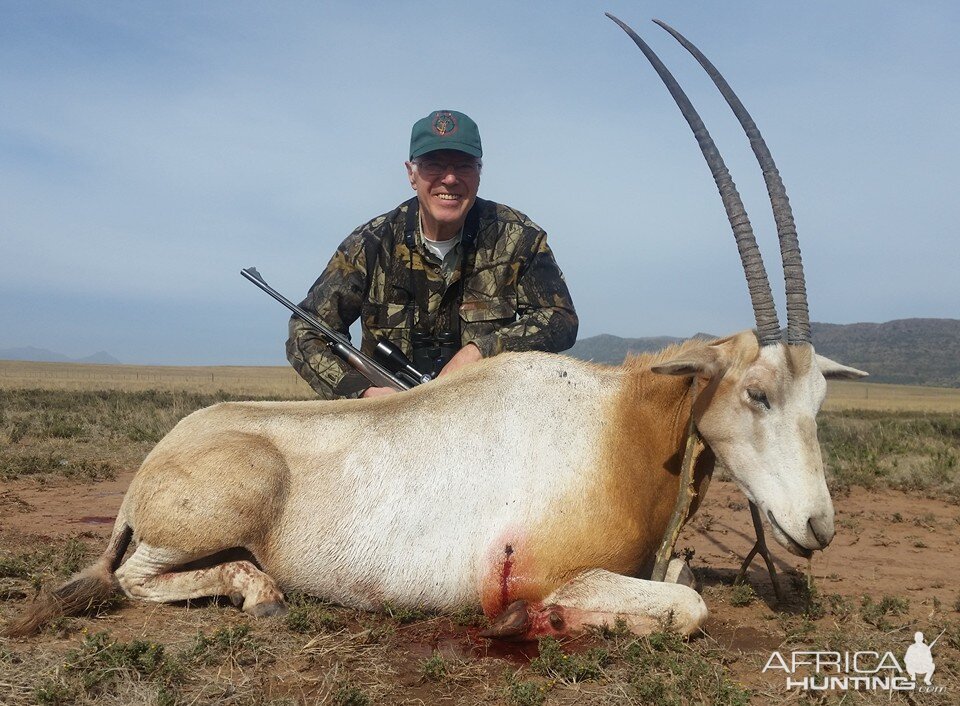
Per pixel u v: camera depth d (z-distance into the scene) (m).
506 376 4.73
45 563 5.29
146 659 3.51
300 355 5.93
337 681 3.58
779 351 4.21
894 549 7.00
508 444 4.52
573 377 4.72
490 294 6.00
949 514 8.70
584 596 4.24
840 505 9.16
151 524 4.51
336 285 6.05
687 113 4.88
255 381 75.38
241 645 3.85
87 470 9.66
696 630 4.18
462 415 4.64
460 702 3.48
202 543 4.48
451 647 4.12
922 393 105.81
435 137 5.66
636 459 4.50
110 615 4.34
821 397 4.23
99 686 3.37
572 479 4.39
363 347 6.24
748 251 4.42
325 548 4.51
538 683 3.60
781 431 4.12
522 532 4.31
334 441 4.66
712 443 4.37
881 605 4.98
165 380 74.94
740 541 7.22
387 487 4.52
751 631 4.55
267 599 4.37
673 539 4.49
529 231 6.05
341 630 4.23
